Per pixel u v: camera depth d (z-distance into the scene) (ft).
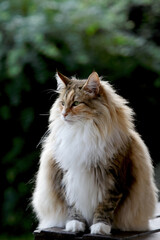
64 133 16.44
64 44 36.40
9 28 35.04
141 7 42.70
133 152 16.66
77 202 16.20
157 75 39.14
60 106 16.90
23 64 34.32
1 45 35.24
